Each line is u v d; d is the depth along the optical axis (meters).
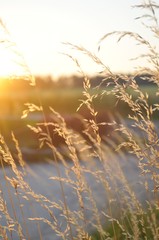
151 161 2.48
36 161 15.98
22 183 2.87
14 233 6.23
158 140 2.45
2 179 11.27
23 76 2.61
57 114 2.70
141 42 2.34
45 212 7.95
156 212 3.32
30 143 17.48
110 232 3.85
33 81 2.62
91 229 3.94
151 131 2.45
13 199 9.25
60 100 35.69
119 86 2.47
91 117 14.52
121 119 2.99
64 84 40.44
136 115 2.47
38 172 13.72
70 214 2.88
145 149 2.47
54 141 15.55
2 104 34.03
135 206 3.02
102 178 3.02
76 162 2.83
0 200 2.83
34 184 11.34
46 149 16.09
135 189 3.48
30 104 2.60
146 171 2.54
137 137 2.52
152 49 2.35
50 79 42.16
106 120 15.02
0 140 2.79
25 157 16.05
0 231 2.79
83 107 13.63
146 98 2.44
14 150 17.23
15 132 19.31
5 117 28.45
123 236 3.72
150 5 2.32
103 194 4.48
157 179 2.56
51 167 14.52
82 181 2.87
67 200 8.71
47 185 11.03
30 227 7.00
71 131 2.75
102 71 2.50
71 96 37.00
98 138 2.89
